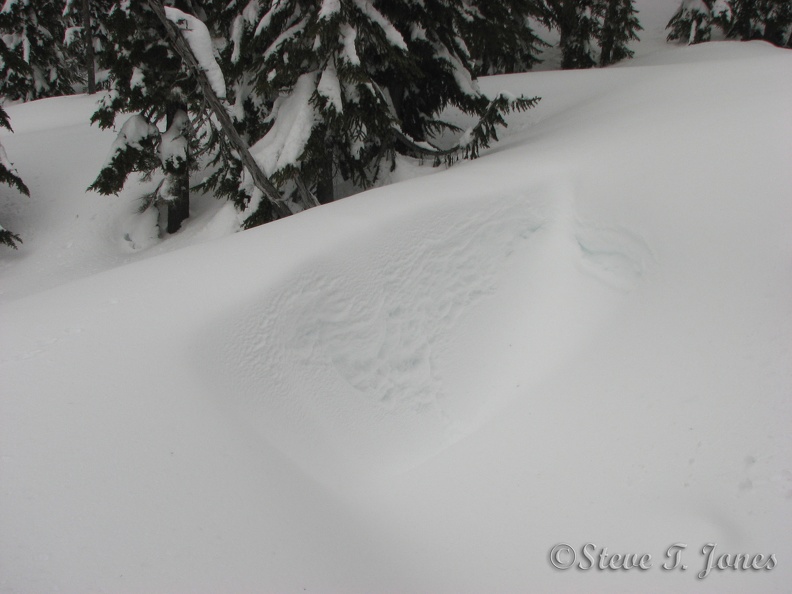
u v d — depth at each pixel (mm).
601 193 6016
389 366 5090
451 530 3742
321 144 8891
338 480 3986
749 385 4000
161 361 3732
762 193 5316
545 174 6398
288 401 4227
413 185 6875
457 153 9531
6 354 3885
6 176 12656
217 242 5914
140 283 4906
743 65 9297
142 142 11250
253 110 10203
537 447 4344
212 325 4117
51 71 24594
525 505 3857
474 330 5590
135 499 2830
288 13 8461
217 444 3332
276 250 5098
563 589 3193
